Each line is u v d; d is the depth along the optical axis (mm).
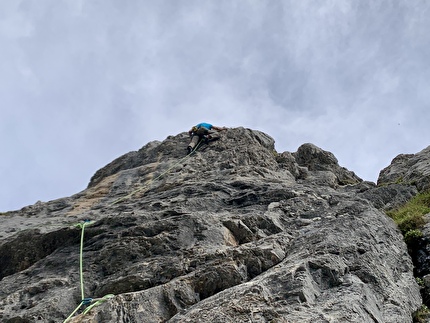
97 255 11008
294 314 7168
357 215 11367
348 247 9445
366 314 7551
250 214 11898
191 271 9656
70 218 14312
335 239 9680
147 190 15750
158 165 17859
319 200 12828
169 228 11219
